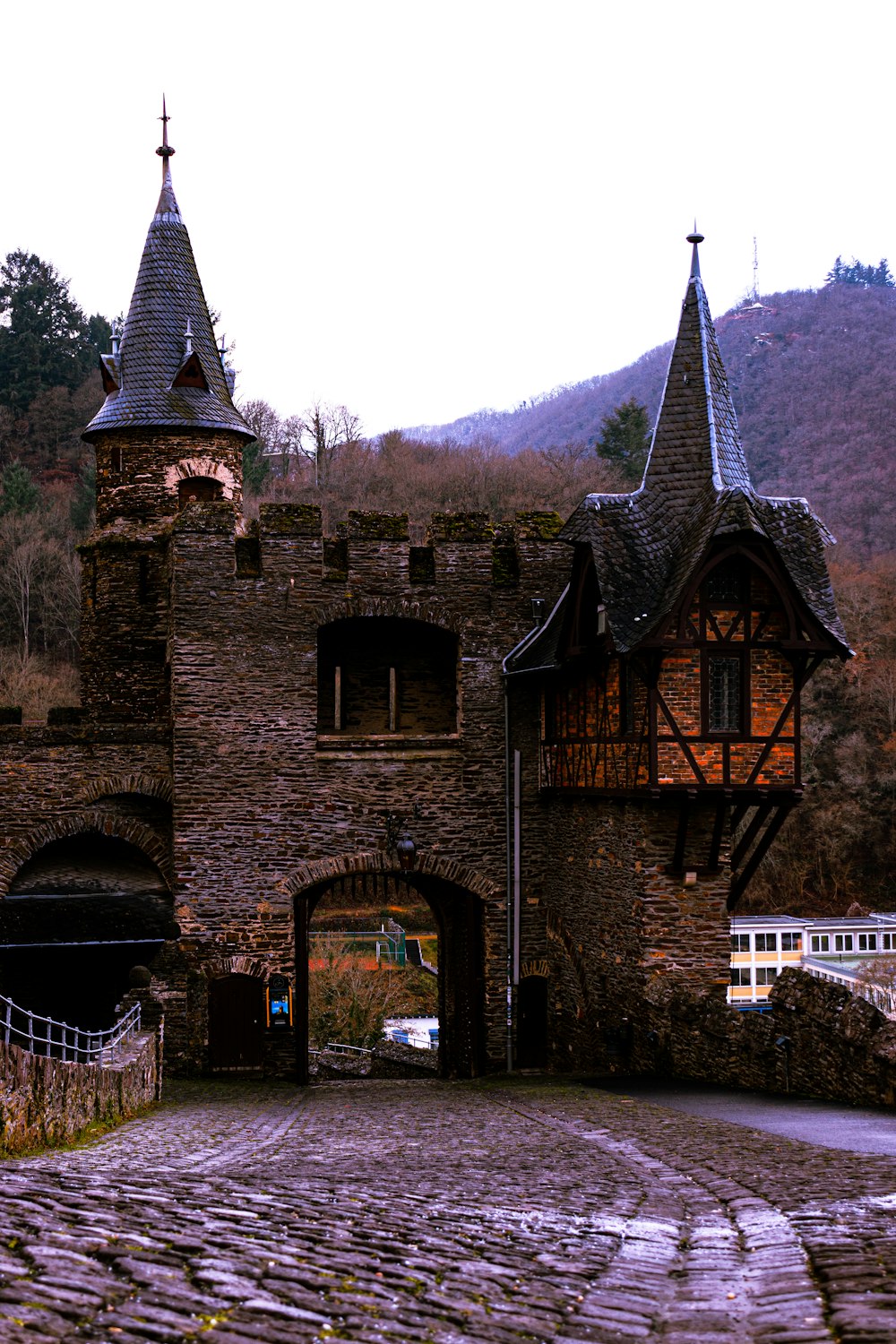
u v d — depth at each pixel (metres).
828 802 55.47
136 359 28.39
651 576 21.16
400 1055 32.69
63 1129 12.66
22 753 24.30
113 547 27.55
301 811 24.58
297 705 24.64
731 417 22.69
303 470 70.38
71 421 73.94
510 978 25.33
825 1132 12.64
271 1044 24.11
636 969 21.41
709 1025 18.81
